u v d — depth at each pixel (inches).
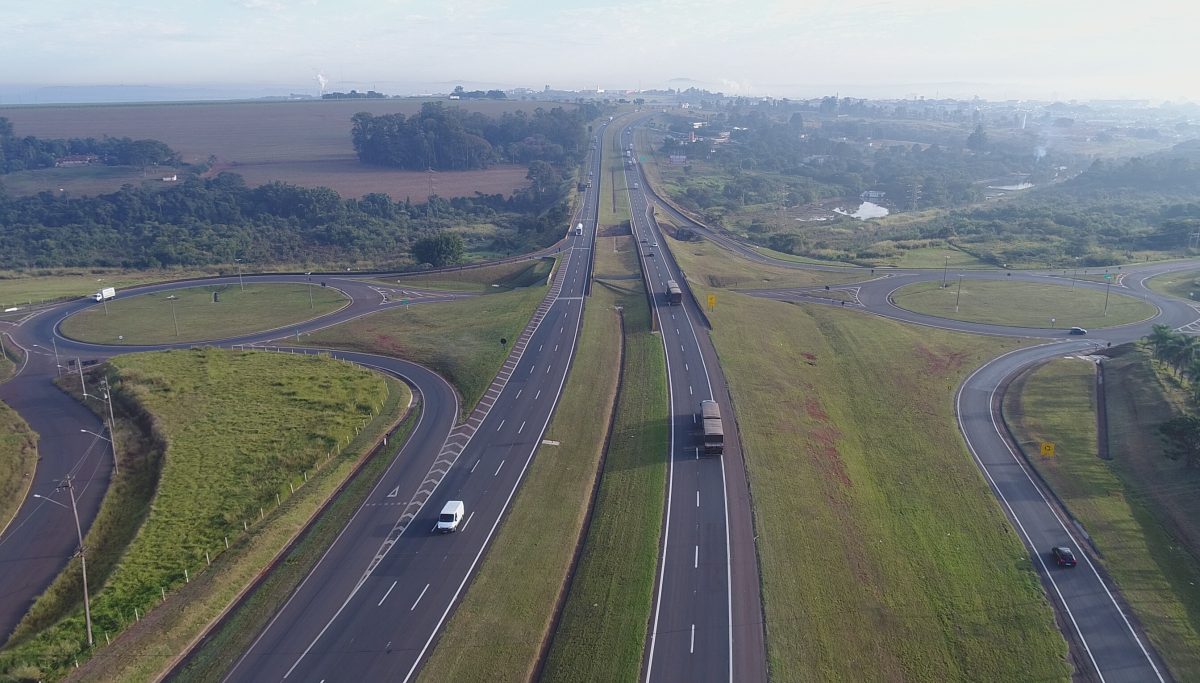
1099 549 2393.0
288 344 4318.4
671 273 5634.8
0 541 2411.4
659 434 2984.7
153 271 6717.5
